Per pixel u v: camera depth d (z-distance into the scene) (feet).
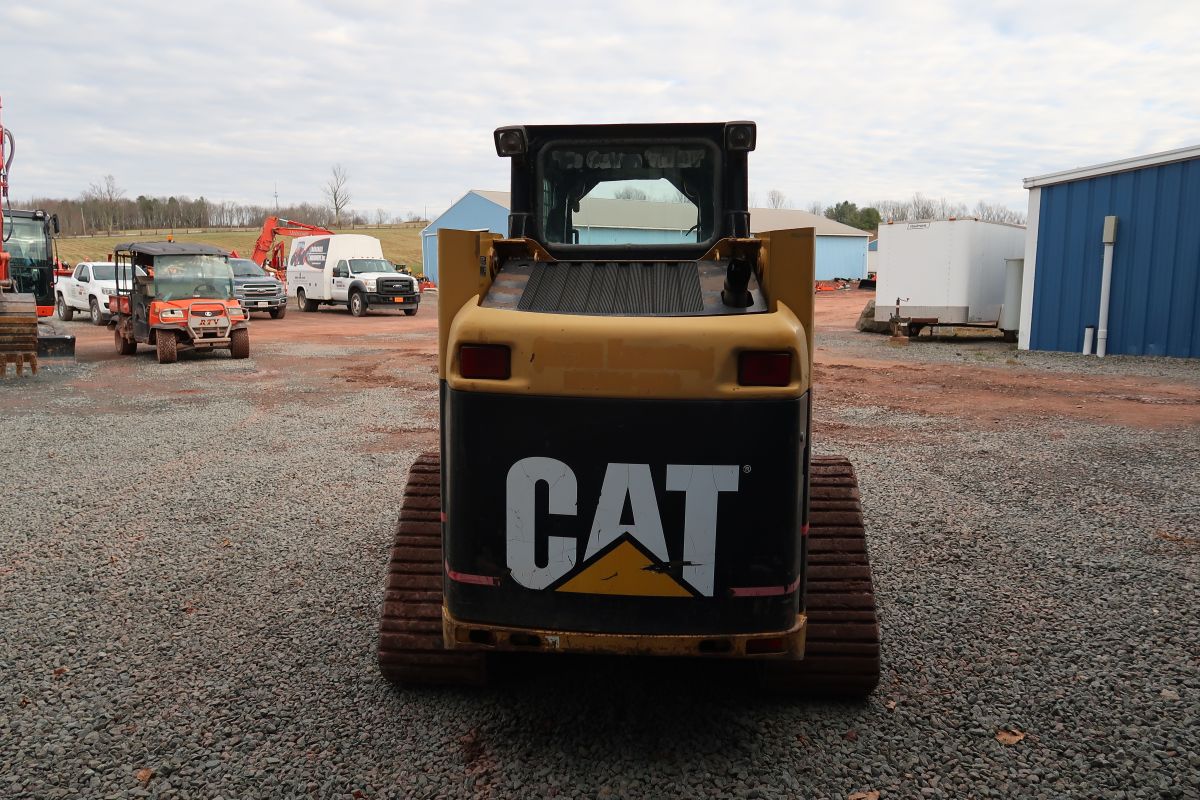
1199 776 10.03
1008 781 9.99
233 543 18.71
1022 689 12.11
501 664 12.38
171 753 10.64
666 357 9.02
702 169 12.50
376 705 11.79
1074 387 41.60
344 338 70.49
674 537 9.26
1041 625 14.24
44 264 62.75
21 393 41.09
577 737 11.00
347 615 14.84
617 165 12.60
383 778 10.11
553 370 9.18
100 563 17.47
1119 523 19.79
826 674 11.43
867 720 11.35
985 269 66.03
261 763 10.40
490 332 9.27
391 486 23.61
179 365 52.11
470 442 9.46
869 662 11.34
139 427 32.50
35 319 45.09
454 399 9.48
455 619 9.81
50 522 20.27
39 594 15.83
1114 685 12.19
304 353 58.90
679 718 11.44
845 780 10.05
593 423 9.18
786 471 9.20
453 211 150.41
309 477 24.64
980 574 16.58
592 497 9.29
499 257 11.25
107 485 23.75
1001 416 33.86
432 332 76.43
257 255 112.88
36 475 24.91
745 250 11.02
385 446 29.04
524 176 12.71
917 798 9.70
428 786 9.96
